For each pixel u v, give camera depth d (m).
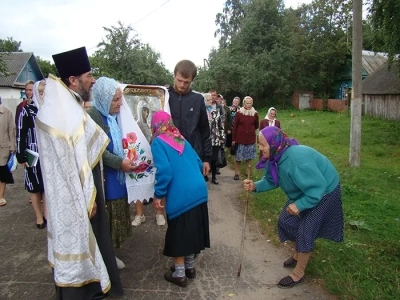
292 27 37.03
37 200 4.91
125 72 27.50
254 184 3.68
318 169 3.17
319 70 36.00
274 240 4.45
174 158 3.24
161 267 3.79
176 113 3.95
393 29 11.48
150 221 5.19
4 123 5.82
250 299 3.20
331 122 19.62
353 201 5.93
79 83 2.96
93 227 2.97
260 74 33.69
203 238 3.40
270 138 3.29
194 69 3.88
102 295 3.00
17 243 4.46
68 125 2.71
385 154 10.59
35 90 3.76
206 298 3.21
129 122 3.43
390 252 3.97
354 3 8.65
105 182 3.32
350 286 3.20
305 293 3.29
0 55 17.08
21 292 3.31
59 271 2.75
